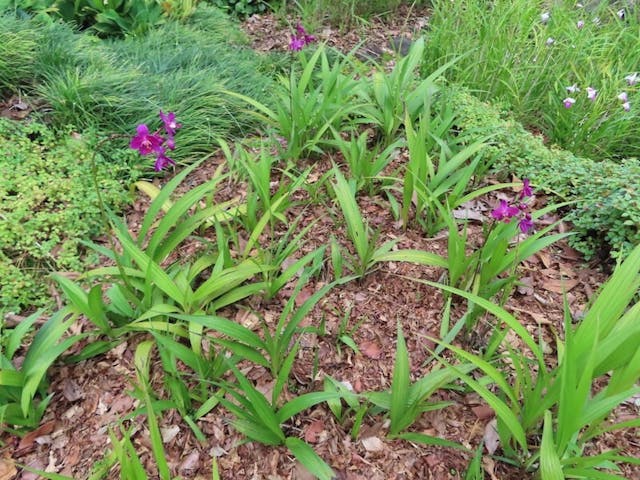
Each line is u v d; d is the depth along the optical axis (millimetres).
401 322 2426
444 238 2857
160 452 1497
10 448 1985
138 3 4734
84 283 2557
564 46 3912
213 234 2869
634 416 2082
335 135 3137
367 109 3523
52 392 2156
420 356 2283
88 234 2875
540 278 2688
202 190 2391
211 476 1883
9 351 2051
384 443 1961
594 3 4973
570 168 3127
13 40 3705
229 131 3715
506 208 2047
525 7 4016
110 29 4641
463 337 2340
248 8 5711
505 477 1867
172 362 1995
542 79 3920
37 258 2691
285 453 1929
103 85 3600
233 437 1985
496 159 3252
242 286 2492
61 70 3721
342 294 2553
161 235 2314
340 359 2271
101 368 2232
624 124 3482
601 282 2668
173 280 2318
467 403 2098
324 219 2967
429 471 1889
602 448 1961
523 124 3947
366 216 2988
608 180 2875
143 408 1892
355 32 5488
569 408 1472
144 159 3332
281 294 2539
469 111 3598
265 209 2801
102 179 3121
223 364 2064
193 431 2004
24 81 3713
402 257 2414
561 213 3029
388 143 3514
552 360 2277
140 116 3543
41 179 3018
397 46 5223
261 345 1995
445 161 2918
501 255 2211
